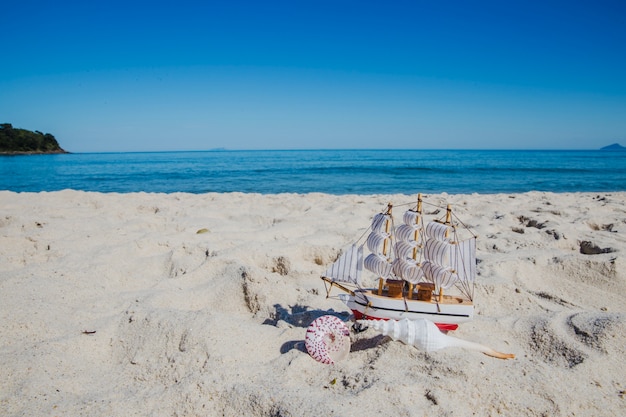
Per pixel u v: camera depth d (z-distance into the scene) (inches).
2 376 119.6
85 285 188.2
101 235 267.6
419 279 142.6
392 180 1005.8
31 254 229.3
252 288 184.4
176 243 257.1
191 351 133.0
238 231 293.4
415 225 142.2
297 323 161.9
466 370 116.7
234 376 119.4
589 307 181.5
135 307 162.9
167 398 111.6
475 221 328.5
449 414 102.5
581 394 111.1
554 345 135.4
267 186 871.1
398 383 111.7
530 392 111.0
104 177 1090.7
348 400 106.0
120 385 122.7
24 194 469.7
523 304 178.2
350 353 134.3
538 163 1872.5
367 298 143.3
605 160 2268.7
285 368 123.6
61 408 108.0
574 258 214.4
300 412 102.1
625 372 122.2
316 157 2977.4
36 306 159.5
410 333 128.3
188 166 1676.9
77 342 139.7
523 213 360.5
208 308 182.4
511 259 219.8
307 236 277.1
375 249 145.7
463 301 142.6
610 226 310.2
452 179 1030.4
